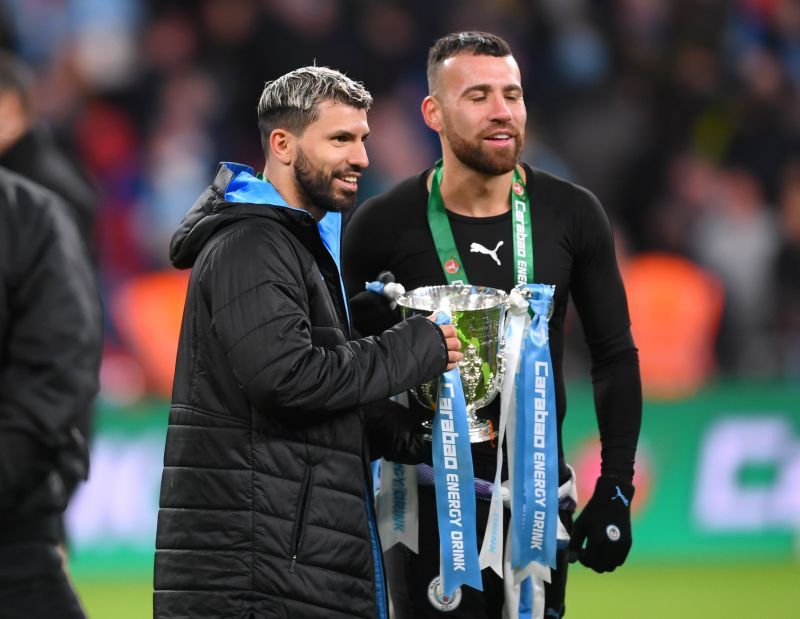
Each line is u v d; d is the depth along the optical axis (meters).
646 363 30.17
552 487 12.17
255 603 10.63
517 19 35.81
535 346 12.11
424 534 12.59
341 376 10.66
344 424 11.02
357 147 11.30
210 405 10.88
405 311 11.89
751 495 25.97
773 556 25.95
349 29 34.78
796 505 26.05
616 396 12.80
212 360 10.88
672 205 33.59
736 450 26.00
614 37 36.09
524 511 12.14
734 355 31.47
